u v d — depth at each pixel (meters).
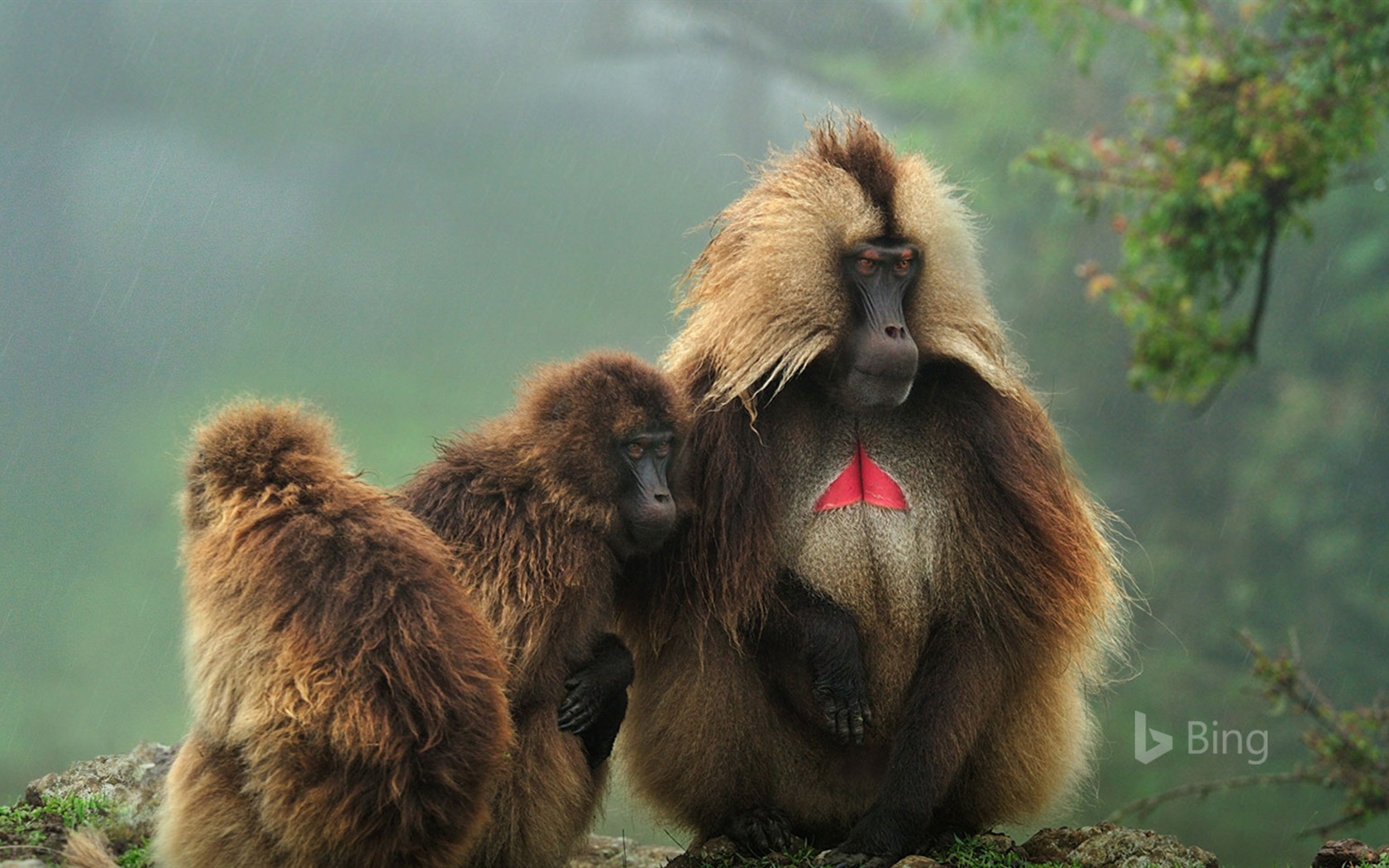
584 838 9.40
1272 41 18.56
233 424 8.16
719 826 9.64
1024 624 9.27
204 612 7.72
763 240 9.37
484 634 7.86
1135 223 18.91
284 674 7.36
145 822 9.85
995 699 9.32
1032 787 9.77
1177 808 28.09
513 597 8.53
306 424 8.28
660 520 8.80
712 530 9.19
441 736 7.39
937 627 9.40
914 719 9.24
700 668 9.28
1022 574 9.22
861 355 9.20
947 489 9.39
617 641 9.09
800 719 9.68
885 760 9.70
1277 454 32.88
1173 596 32.97
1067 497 9.48
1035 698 9.55
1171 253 18.48
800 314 9.28
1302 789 27.70
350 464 8.54
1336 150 17.45
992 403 9.45
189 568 8.02
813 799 9.81
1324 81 17.39
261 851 7.47
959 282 9.62
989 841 9.63
